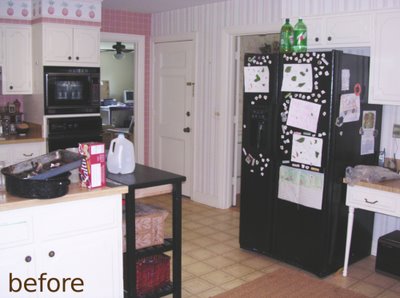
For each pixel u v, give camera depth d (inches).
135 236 104.1
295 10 159.8
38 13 184.5
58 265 90.6
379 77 137.3
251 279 135.9
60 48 187.6
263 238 151.5
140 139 244.5
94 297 96.7
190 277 136.6
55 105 189.3
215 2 199.5
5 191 89.7
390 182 130.5
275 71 141.7
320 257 136.0
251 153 151.0
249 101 149.3
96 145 93.9
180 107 226.7
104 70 422.0
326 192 133.0
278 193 145.3
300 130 137.4
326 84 130.3
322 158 132.7
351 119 136.5
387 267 138.6
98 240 95.7
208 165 213.5
